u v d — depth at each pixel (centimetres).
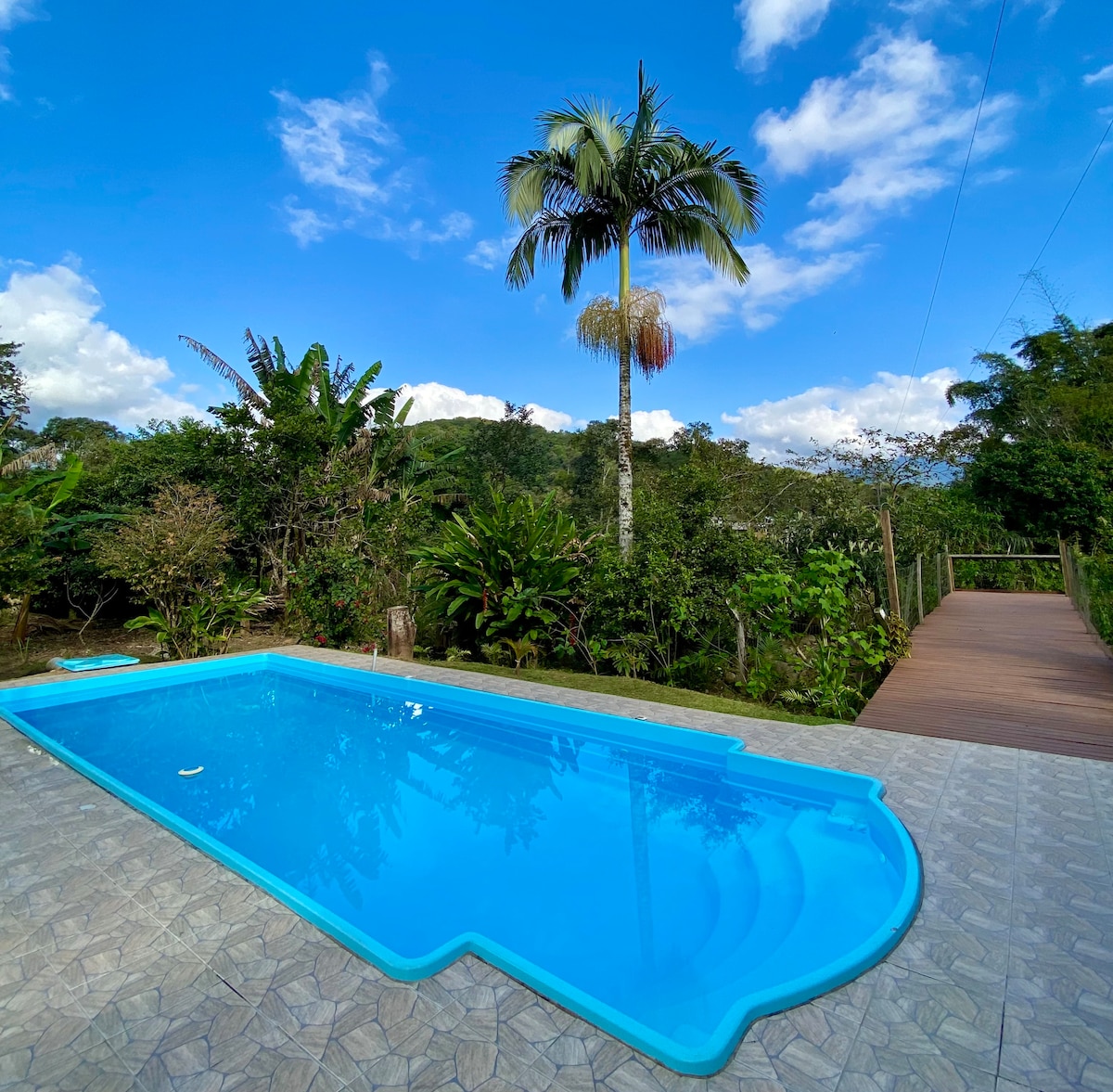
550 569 841
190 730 602
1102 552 1152
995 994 201
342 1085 166
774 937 280
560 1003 198
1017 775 386
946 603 1338
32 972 214
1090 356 2144
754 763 424
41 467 1186
